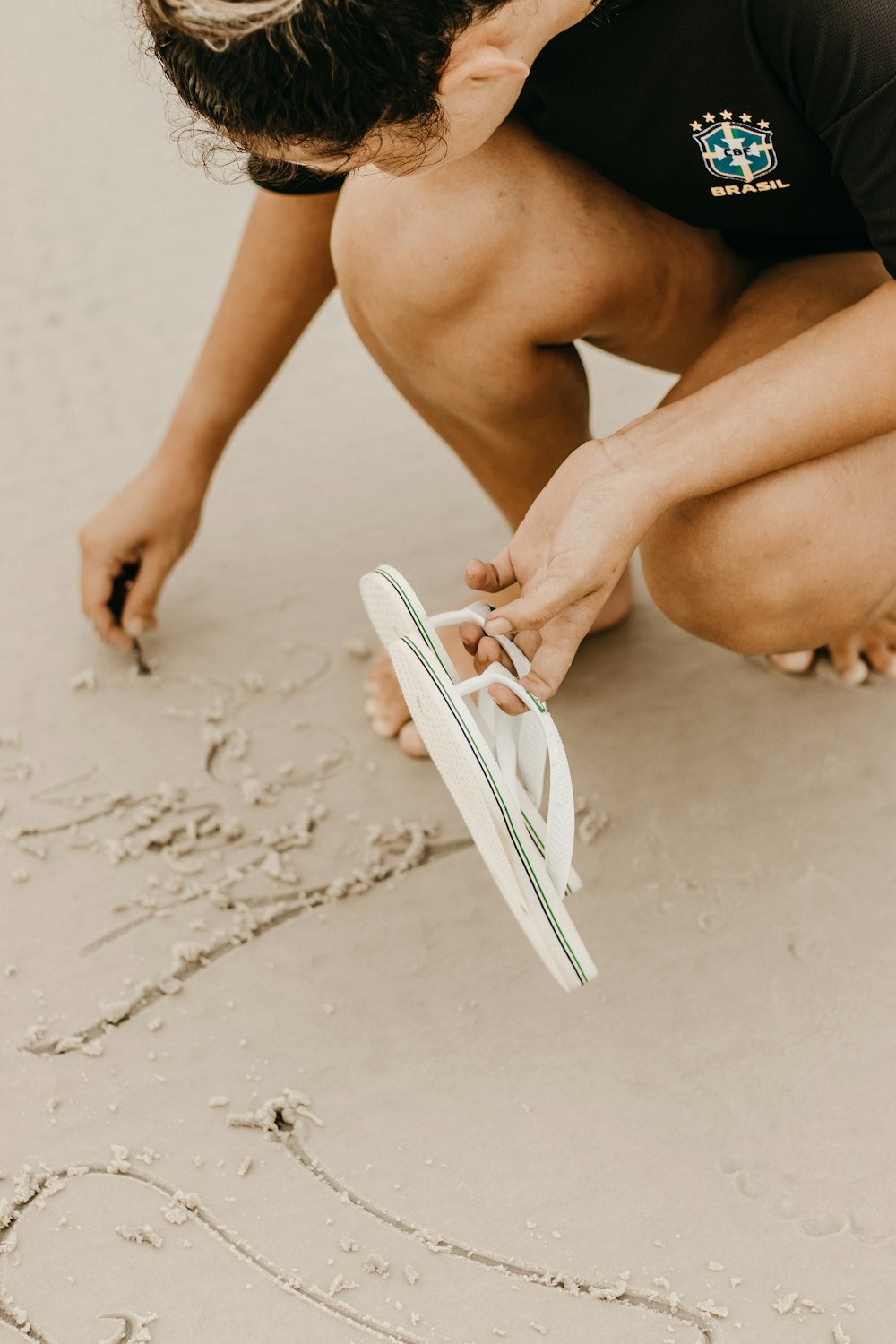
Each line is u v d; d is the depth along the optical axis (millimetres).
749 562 1088
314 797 1382
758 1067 1072
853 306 1029
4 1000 1171
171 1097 1081
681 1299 919
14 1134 1055
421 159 852
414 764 1421
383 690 1457
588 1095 1062
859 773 1345
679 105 1040
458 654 1428
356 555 1734
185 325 2332
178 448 1544
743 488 1065
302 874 1293
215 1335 911
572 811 905
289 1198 1000
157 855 1324
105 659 1590
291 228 1394
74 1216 994
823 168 1058
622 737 1424
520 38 840
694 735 1417
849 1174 990
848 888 1221
